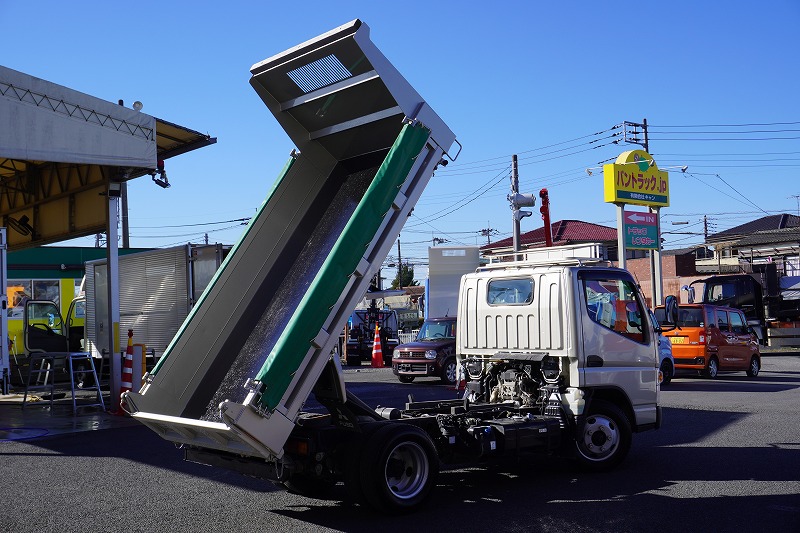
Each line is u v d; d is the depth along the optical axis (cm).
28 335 1583
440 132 683
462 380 965
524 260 1062
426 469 698
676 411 1382
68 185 1703
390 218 651
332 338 616
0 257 1573
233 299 716
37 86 1334
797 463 895
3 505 728
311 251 695
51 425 1290
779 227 6825
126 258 1984
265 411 578
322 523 660
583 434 852
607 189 2888
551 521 658
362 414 702
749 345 2234
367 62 663
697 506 700
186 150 1716
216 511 704
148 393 688
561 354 853
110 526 653
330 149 775
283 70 722
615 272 902
